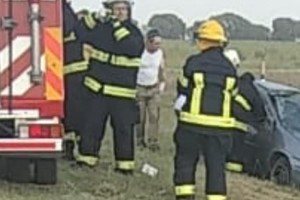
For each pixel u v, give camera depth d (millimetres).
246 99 12922
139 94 17859
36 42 11617
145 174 14055
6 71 11680
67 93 14008
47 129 11797
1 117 11664
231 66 11750
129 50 13430
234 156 14945
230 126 11602
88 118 13820
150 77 17891
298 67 56688
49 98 11766
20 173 12758
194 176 11930
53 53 11742
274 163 14500
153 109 17938
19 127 11734
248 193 13352
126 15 13398
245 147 15000
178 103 11609
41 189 12477
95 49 13508
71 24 13727
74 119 14203
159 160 16125
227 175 15000
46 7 11695
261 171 14820
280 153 14336
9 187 12492
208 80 11516
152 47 17922
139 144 17984
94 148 13984
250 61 60469
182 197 11828
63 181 13008
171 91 32031
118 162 13758
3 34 11641
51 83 11781
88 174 13594
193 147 11680
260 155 14820
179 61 53281
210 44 11664
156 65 17922
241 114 13289
